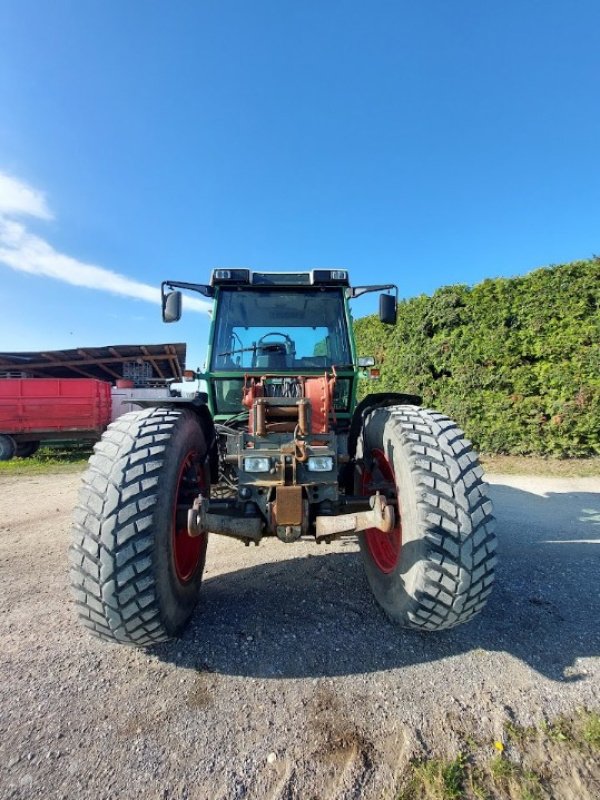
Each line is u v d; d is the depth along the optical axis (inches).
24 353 590.9
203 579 127.5
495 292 336.2
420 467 86.2
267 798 58.7
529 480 276.2
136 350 617.0
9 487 289.6
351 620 102.2
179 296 146.0
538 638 94.6
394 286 151.7
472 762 63.9
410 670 84.0
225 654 89.7
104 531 76.4
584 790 59.2
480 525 82.2
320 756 65.1
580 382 301.1
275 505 89.3
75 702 76.6
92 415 456.8
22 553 157.0
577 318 303.7
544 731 69.2
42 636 98.6
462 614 84.0
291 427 98.4
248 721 72.0
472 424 347.3
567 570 131.6
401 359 402.6
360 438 120.3
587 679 81.2
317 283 148.4
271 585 121.7
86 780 61.3
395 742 67.4
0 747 66.9
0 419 435.5
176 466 87.5
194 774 62.3
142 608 78.0
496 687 79.2
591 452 320.2
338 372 142.4
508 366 331.6
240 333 146.2
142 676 83.5
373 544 110.0
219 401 142.2
